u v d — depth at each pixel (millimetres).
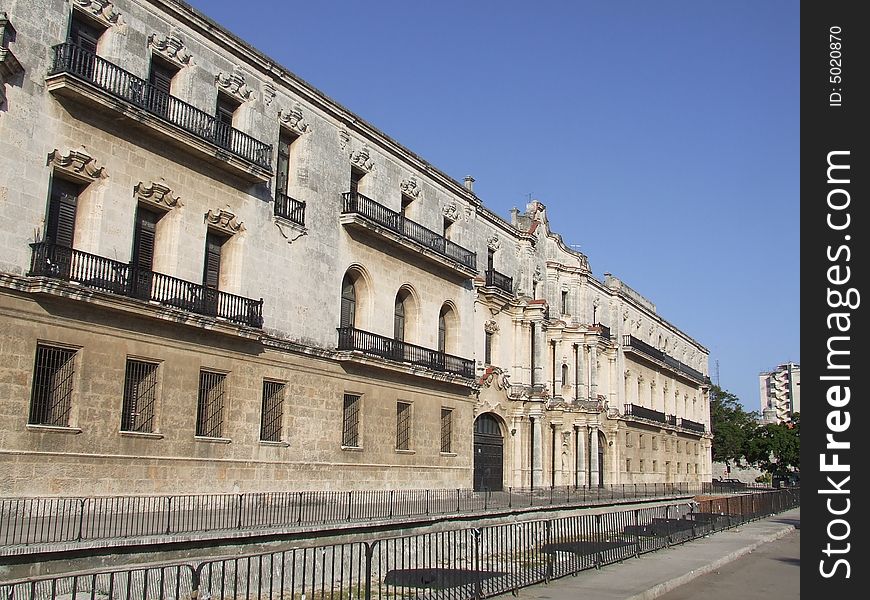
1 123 19797
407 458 34844
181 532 16203
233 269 26656
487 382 43375
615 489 55781
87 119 21906
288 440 28109
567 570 17938
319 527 18500
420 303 37188
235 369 26062
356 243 32812
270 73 28797
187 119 25062
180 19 25203
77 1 21969
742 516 35844
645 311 72000
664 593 16703
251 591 16312
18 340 19766
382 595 16062
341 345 31094
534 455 47000
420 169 38188
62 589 13312
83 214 21984
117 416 21953
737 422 103500
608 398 60688
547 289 52375
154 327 23266
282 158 29953
